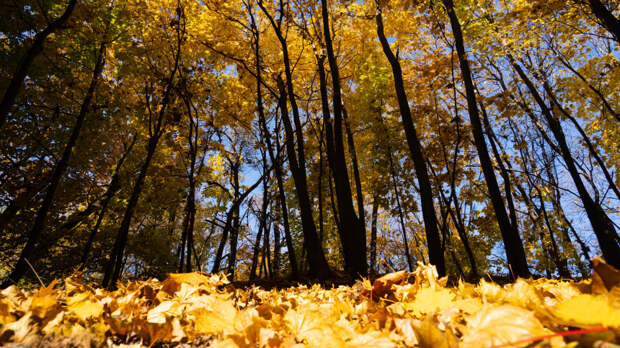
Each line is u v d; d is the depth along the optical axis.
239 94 11.92
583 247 13.64
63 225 9.40
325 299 1.64
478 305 0.76
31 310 0.81
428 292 0.80
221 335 0.77
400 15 10.66
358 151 14.69
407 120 8.25
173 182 10.67
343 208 8.09
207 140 12.55
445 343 0.46
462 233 10.52
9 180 8.27
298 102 13.44
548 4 8.59
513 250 7.50
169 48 9.59
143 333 0.78
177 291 1.31
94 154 10.17
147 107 9.98
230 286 1.56
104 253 10.87
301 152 8.55
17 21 7.50
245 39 9.78
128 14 8.59
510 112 12.20
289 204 14.45
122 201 11.16
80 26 7.73
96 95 9.24
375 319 0.82
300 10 9.94
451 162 12.45
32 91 8.23
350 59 13.00
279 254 14.55
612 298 0.49
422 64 11.46
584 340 0.40
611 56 11.45
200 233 16.88
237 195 13.84
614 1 8.39
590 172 14.15
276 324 0.82
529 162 15.49
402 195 12.70
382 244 17.66
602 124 12.95
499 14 12.25
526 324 0.44
